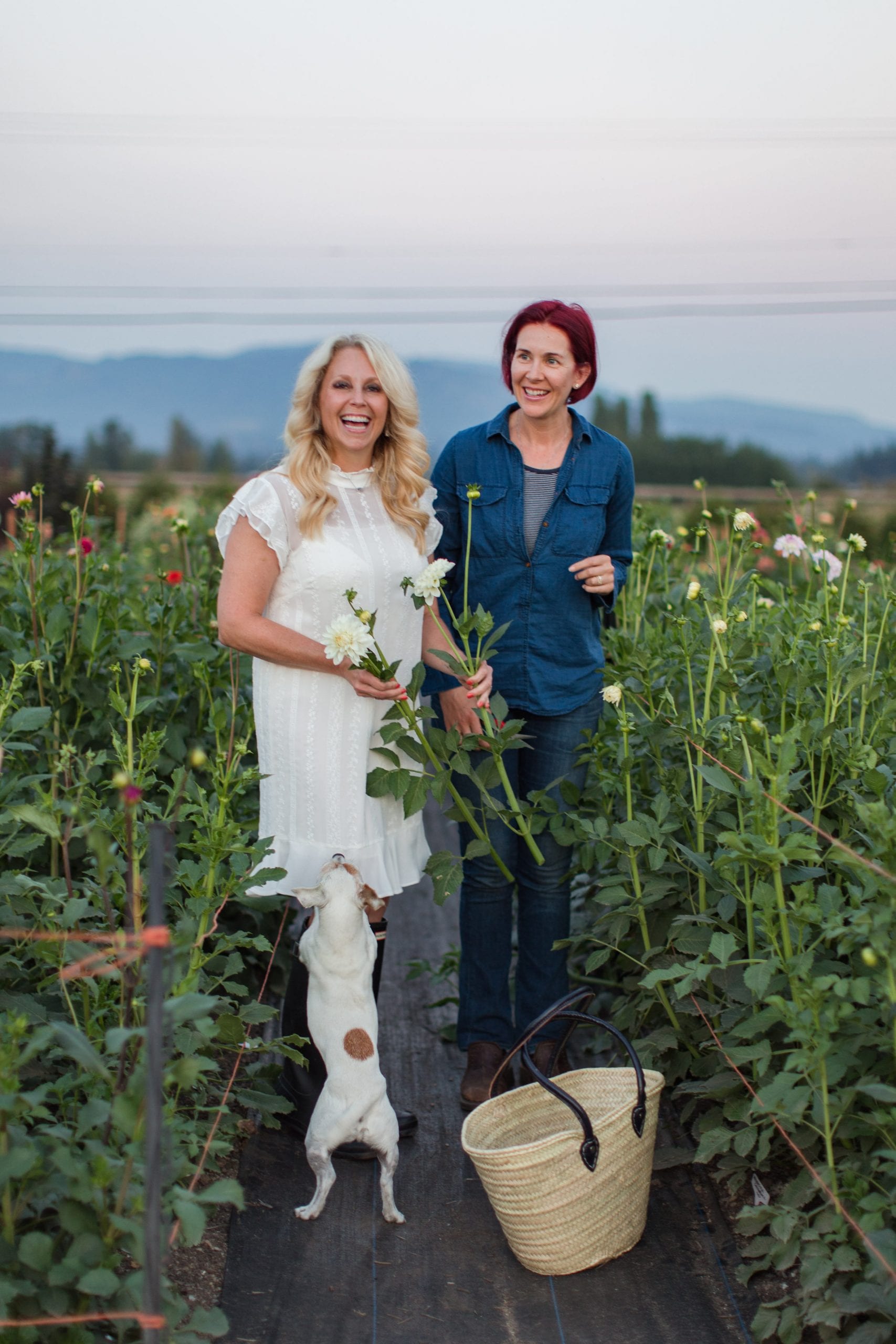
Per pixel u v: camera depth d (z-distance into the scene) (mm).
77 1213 1816
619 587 3314
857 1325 2107
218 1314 1949
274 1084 3139
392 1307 2436
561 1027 3299
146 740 2693
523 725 3131
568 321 3012
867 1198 2027
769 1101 2121
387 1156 2680
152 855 1688
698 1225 2701
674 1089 3162
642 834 2801
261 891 2893
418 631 3016
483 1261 2594
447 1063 3537
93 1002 2516
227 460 88938
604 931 3275
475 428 3287
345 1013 2688
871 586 3930
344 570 2764
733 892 2666
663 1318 2398
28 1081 2381
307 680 2836
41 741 3570
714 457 71812
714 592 3822
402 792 2869
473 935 3303
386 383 2811
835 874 2787
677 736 2963
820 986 2059
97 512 5387
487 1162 2432
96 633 3531
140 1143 1857
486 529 3174
